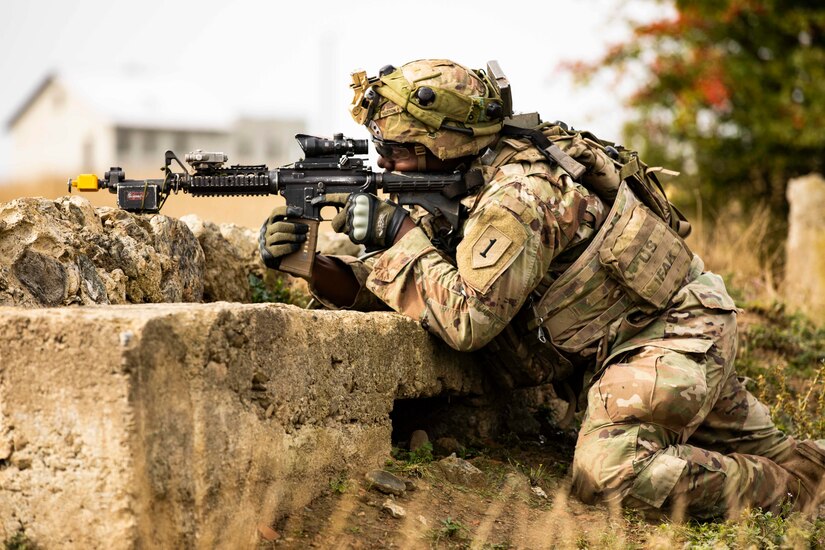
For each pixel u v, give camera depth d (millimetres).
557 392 8711
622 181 7883
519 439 8891
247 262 10086
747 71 26828
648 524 6977
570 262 7656
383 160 7785
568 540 6410
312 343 6340
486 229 7195
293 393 6137
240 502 5602
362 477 6852
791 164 27438
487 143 7539
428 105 7285
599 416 7254
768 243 17562
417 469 7160
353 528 6035
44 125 84375
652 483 6961
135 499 4930
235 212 14445
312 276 7914
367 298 8148
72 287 6688
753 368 10883
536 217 7230
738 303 13180
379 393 7117
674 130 28094
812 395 10602
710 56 27266
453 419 8570
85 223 7168
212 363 5422
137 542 4945
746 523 6703
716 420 8086
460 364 8086
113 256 7184
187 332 5273
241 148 83000
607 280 7586
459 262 7254
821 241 16234
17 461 5227
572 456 8586
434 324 7391
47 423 5125
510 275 7148
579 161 7734
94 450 4996
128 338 4891
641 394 7105
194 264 8250
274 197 15688
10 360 5191
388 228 7465
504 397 8945
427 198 7551
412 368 7477
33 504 5203
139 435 4934
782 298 14125
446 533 6223
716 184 28172
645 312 7629
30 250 6566
